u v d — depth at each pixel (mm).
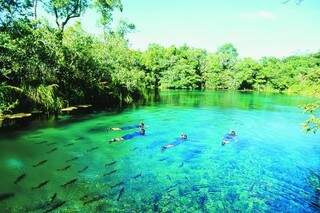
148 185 14258
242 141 23344
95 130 23719
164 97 55062
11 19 25656
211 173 16250
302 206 13055
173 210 12109
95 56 38250
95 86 36125
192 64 89562
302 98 63969
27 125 23406
